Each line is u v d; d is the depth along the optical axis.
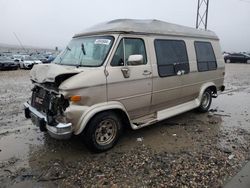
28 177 3.62
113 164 3.96
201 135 5.27
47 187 3.36
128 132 5.43
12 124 5.96
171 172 3.67
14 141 4.92
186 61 5.91
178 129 5.66
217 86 7.42
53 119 3.95
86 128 4.13
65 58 5.05
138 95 4.75
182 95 5.96
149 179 3.49
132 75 4.55
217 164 3.90
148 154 4.32
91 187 3.33
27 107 4.79
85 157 4.23
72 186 3.36
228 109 7.60
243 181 3.41
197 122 6.20
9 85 12.40
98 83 4.04
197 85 6.42
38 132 5.42
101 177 3.57
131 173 3.67
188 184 3.35
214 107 7.86
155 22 5.25
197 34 6.45
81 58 4.65
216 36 7.32
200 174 3.60
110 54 4.29
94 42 4.66
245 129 5.67
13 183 3.46
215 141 4.92
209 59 6.84
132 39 4.63
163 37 5.30
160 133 5.39
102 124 4.32
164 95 5.37
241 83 13.98
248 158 4.12
